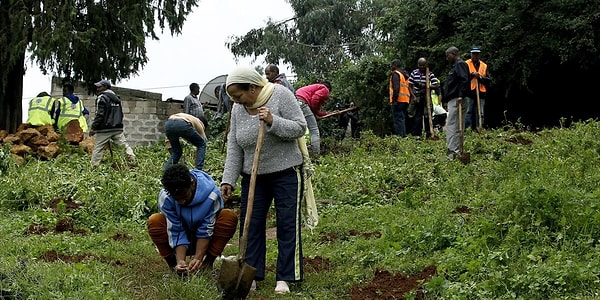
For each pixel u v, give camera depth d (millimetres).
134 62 22750
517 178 10320
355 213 10148
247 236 6473
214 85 26219
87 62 22141
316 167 13086
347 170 12867
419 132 17625
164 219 7082
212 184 6977
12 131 22656
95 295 6375
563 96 24844
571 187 8828
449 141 13461
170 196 6836
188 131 10531
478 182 10984
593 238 7164
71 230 9727
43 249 8258
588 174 9961
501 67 22656
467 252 7188
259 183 6832
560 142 12961
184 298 6551
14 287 6461
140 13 22078
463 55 22719
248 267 6445
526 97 24969
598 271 6301
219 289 6711
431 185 11555
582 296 5973
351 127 23281
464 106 15758
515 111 25219
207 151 16469
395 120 17516
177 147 11000
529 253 7051
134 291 6719
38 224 9898
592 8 21125
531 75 23188
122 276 7113
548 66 23422
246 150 6836
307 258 7930
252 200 6438
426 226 8172
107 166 14258
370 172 12539
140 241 9133
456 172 12305
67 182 11789
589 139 12742
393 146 15828
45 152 16141
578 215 7344
